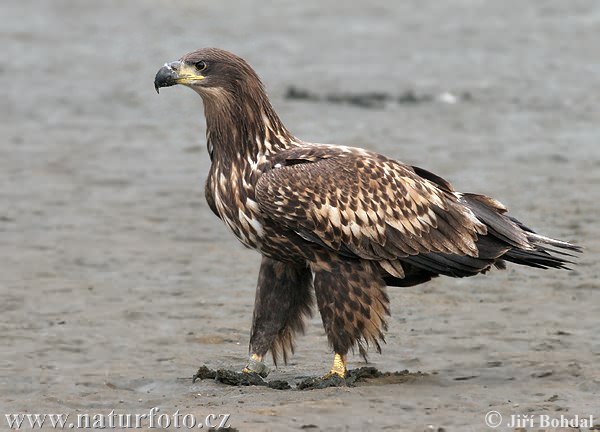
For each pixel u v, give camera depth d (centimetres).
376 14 4566
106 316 1540
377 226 1252
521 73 3400
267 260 1316
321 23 4381
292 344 1328
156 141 2719
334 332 1257
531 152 2477
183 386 1268
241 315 1541
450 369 1298
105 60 3800
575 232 1873
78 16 4631
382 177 1262
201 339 1444
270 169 1270
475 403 1158
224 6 4794
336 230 1242
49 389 1257
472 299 1569
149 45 4038
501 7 4622
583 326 1445
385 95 3147
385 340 1362
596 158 2400
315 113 2939
